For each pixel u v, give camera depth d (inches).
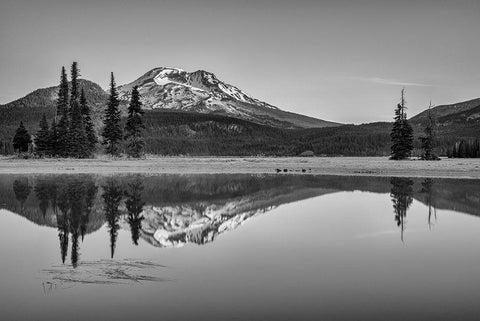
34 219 975.6
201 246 718.5
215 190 1550.2
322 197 1364.4
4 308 449.4
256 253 669.9
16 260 626.8
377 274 558.3
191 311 438.3
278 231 841.5
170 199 1311.5
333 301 464.4
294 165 3024.1
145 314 431.8
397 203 1219.9
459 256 650.8
